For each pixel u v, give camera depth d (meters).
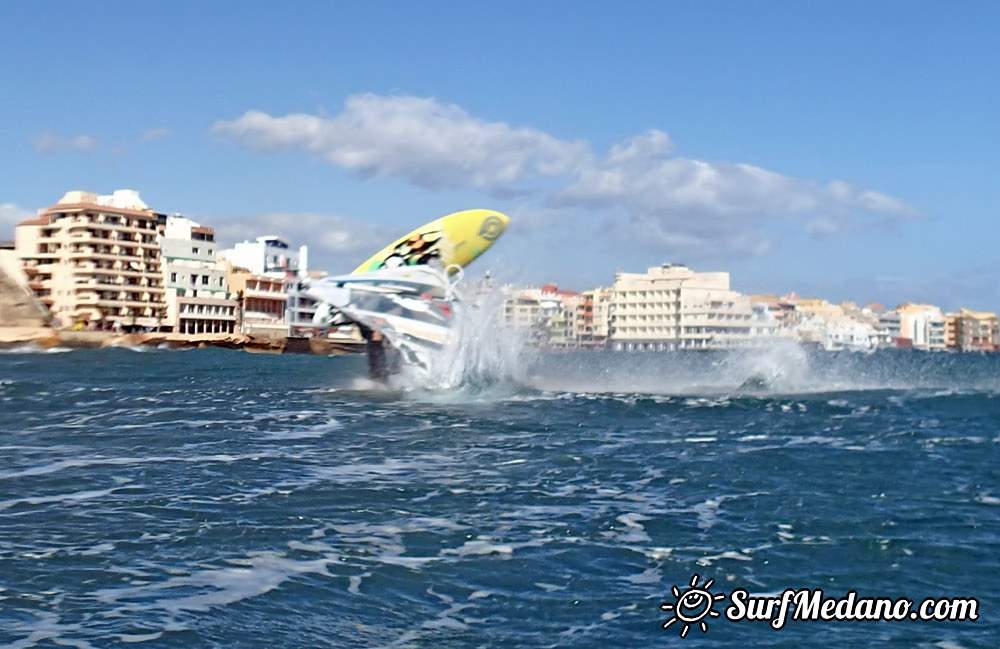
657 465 20.55
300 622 10.57
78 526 14.39
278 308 167.12
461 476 19.02
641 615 11.06
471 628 10.56
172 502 16.14
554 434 25.69
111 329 138.88
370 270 38.97
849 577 12.48
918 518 15.59
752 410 32.19
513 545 13.69
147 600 11.10
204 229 161.25
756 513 15.89
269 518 15.02
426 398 35.41
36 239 140.88
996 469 20.38
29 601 10.98
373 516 15.29
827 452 22.62
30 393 38.78
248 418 29.06
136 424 27.62
